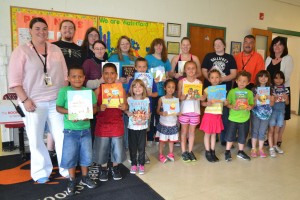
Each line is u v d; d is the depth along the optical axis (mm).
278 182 2664
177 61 3594
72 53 2861
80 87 2367
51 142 3088
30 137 2402
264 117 3314
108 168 2826
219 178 2723
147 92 2924
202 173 2842
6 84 3555
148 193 2346
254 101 3357
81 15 3896
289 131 5012
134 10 4320
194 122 3160
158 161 3174
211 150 3270
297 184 2627
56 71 2402
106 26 4109
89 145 2398
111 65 2561
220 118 3227
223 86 3145
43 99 2357
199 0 4957
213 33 5262
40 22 2230
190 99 3107
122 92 2533
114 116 2529
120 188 2430
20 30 3539
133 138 2750
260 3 5746
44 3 3639
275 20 6043
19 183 2488
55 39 3756
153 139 3639
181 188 2469
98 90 2574
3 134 3488
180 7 4766
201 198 2291
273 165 3146
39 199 2195
